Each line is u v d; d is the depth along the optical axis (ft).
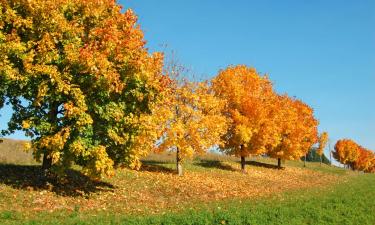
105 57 74.02
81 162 79.46
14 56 71.05
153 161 163.53
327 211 76.13
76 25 76.33
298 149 207.72
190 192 101.40
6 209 60.49
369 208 84.99
